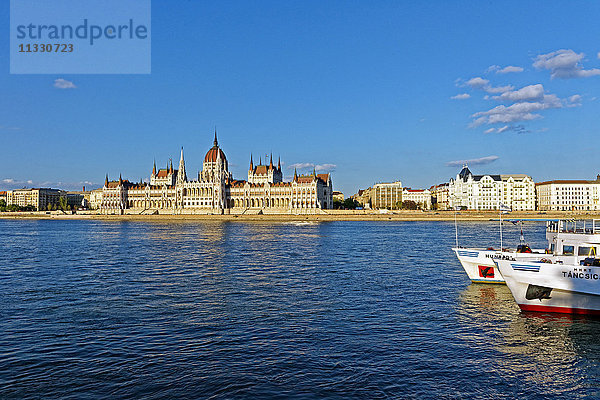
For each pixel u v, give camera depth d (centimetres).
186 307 4175
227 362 2775
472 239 12275
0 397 2322
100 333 3350
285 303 4347
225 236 13962
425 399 2330
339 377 2572
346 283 5416
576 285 3769
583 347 3091
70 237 13750
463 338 3269
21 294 4788
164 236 14050
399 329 3478
